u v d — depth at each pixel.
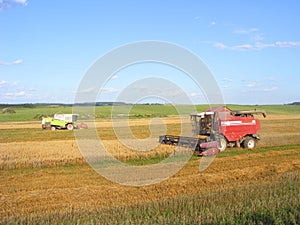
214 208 9.37
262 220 8.52
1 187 13.65
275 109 104.75
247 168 16.58
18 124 58.47
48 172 16.50
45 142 26.36
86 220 9.04
